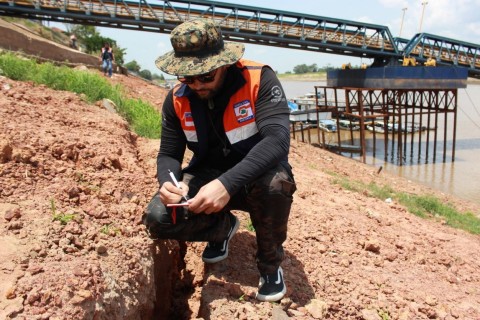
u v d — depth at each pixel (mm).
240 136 2662
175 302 3477
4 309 1960
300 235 4391
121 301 2477
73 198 3191
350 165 18734
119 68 27000
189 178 2885
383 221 6191
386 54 31266
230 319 2695
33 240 2523
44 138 4074
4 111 4602
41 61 17859
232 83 2578
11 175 3197
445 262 4895
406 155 28594
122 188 3795
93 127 5371
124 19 25766
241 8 27094
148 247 3014
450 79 27188
